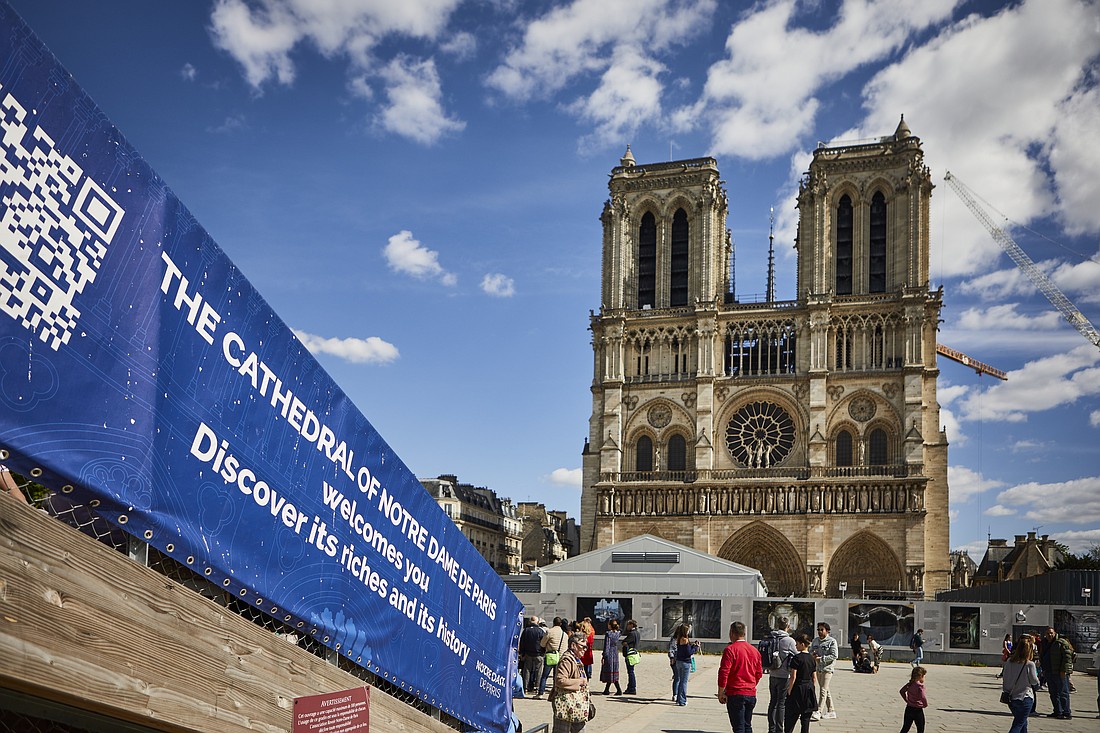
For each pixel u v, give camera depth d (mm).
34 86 7379
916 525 116562
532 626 43000
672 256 136250
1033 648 31234
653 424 130250
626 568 100562
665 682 53094
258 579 10172
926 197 126438
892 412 122000
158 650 8656
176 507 8953
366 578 12414
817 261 127688
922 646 75000
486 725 16891
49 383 7543
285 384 10609
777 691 29656
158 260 8688
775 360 129000
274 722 10367
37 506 8070
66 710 8422
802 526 120500
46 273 7527
